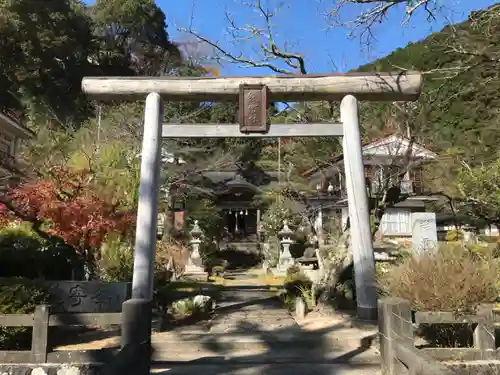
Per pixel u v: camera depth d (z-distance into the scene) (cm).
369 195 998
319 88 677
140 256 608
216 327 633
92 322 437
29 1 2189
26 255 767
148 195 635
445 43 786
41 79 2267
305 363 487
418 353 329
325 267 867
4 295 518
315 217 1536
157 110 670
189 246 1599
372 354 513
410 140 981
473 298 436
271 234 1819
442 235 1803
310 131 673
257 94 673
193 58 1461
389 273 544
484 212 1224
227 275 1636
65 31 2397
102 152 1009
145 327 383
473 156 1280
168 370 465
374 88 677
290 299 844
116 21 2623
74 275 838
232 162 1934
